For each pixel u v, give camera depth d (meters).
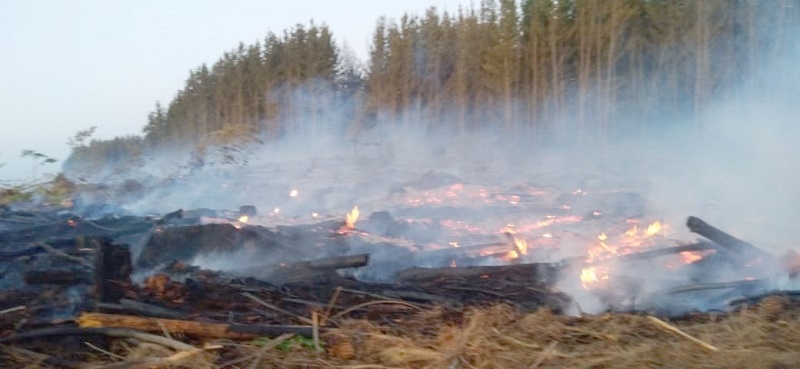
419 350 4.81
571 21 23.91
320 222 8.91
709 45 22.25
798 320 5.32
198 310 5.49
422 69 25.95
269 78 28.06
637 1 23.23
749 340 5.00
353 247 7.62
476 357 4.77
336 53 28.86
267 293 5.87
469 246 7.83
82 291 5.73
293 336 5.02
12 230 8.19
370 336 5.07
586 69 23.31
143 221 8.52
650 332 5.22
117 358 4.74
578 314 5.68
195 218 8.87
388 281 6.66
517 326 5.26
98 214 10.18
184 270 6.32
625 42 23.62
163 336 4.93
